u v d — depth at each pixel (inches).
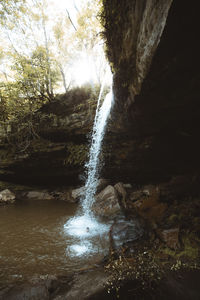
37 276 87.4
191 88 77.7
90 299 71.3
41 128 267.4
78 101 260.2
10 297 72.1
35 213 186.4
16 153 277.1
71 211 192.5
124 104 132.4
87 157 247.9
